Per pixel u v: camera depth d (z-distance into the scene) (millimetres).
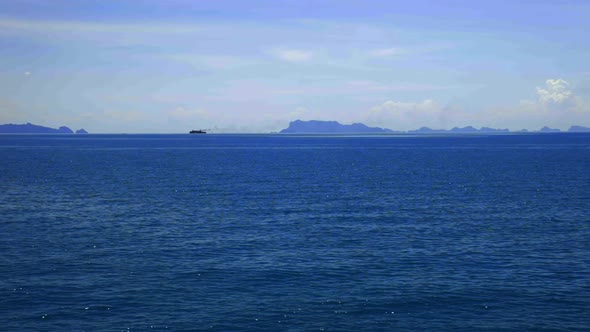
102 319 29641
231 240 47031
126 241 46625
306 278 36406
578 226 53281
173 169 120062
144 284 35062
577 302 32125
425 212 61281
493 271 37969
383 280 36000
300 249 43906
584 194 76562
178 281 35719
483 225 53750
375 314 30500
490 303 31984
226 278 36344
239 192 78500
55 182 91938
